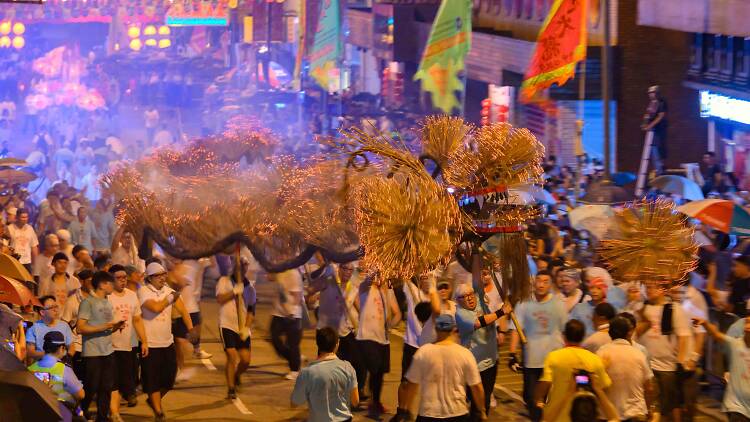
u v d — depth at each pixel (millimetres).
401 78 59375
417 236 13953
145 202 19125
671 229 16484
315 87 68938
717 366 19328
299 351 21531
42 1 23422
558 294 18094
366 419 18750
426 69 39531
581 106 38812
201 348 24938
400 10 58031
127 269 18891
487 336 16938
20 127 78875
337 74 62781
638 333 16625
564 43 29594
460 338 16844
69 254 24875
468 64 48625
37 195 47219
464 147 14883
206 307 30141
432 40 39500
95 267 21000
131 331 18453
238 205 18016
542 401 14062
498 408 19391
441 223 13992
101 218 29547
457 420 14234
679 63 37906
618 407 14422
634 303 17375
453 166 14797
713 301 19312
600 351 14594
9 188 35344
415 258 13953
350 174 16375
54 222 32438
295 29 82438
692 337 16625
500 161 14625
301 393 14344
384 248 13977
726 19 29328
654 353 16500
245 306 20297
